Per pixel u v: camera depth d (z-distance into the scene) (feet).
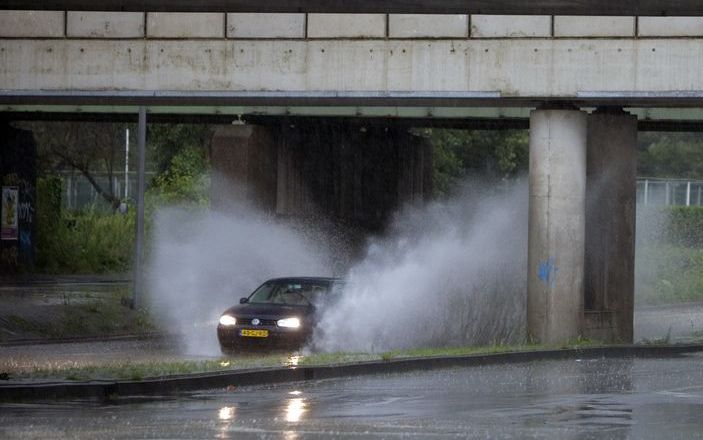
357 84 180.45
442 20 179.01
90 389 104.78
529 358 155.33
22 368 128.36
